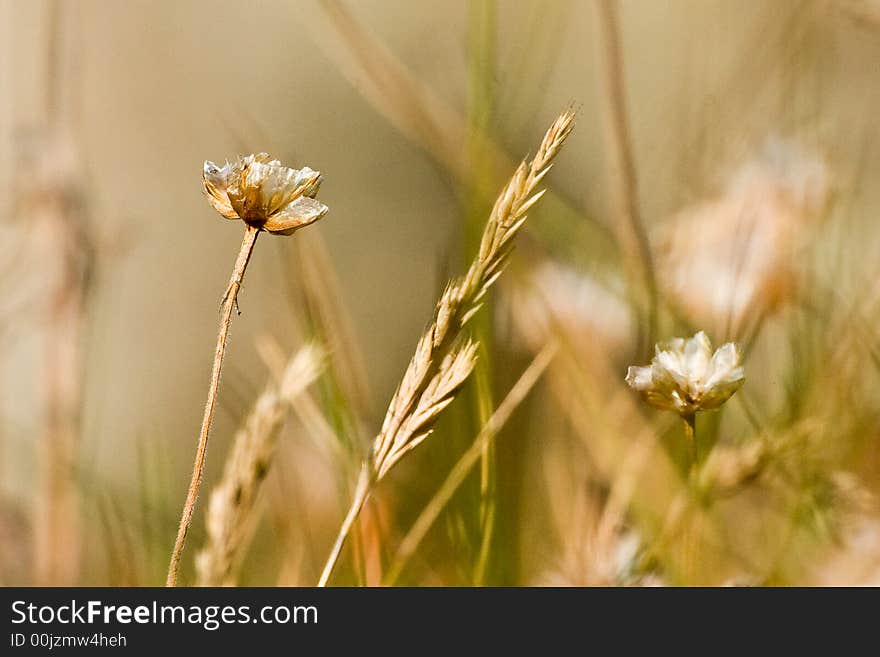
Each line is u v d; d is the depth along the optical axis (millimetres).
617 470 595
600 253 634
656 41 701
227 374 613
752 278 622
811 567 579
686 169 654
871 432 594
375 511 578
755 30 674
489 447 567
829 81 658
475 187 598
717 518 583
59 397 665
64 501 646
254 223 519
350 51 657
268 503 603
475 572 568
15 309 684
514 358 615
